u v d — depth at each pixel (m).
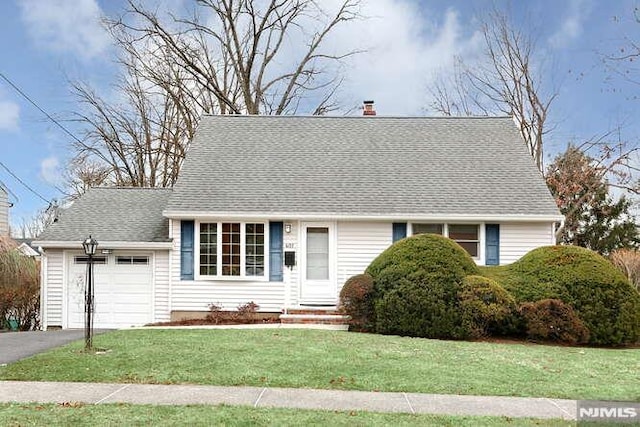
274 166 19.05
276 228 17.41
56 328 17.50
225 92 33.75
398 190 17.94
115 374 9.11
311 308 16.56
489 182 18.30
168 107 33.16
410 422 6.76
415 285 14.27
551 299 13.91
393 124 21.25
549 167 30.98
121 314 17.53
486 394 8.27
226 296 17.27
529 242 17.30
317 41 33.97
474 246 17.45
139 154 32.78
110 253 17.62
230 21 32.75
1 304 17.94
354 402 7.70
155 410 7.14
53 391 8.13
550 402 7.88
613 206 31.91
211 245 17.39
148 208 19.36
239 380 8.80
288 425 6.53
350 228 17.41
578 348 13.20
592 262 14.36
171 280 17.28
